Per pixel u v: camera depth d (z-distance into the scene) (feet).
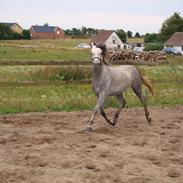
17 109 51.52
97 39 428.15
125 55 157.69
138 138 37.22
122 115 49.88
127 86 43.01
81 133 38.88
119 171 26.99
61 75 78.48
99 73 40.01
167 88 75.72
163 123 45.09
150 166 28.27
